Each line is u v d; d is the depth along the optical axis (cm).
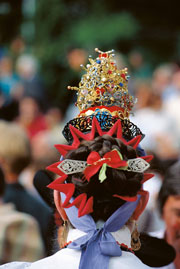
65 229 486
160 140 1503
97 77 510
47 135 1507
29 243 808
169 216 706
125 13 2667
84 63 2075
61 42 2553
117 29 2552
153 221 728
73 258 468
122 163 448
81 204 453
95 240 461
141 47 2725
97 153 452
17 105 1695
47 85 2430
